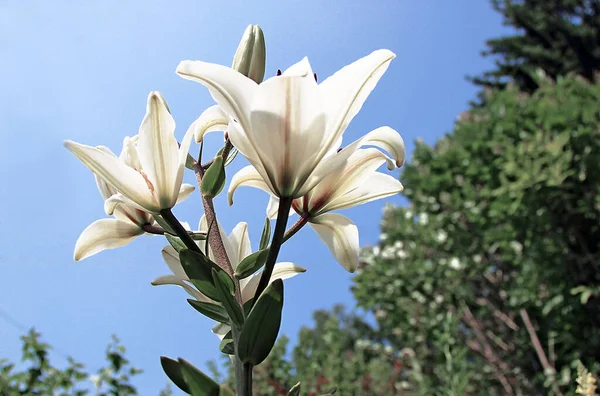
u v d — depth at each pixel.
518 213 1.80
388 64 0.36
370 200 0.43
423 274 1.94
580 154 1.83
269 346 0.33
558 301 1.67
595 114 1.87
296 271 0.45
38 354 1.28
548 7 5.14
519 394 1.69
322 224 0.45
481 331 1.84
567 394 1.47
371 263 2.13
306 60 0.36
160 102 0.38
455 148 2.12
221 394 0.30
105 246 0.43
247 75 0.44
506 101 2.10
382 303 2.04
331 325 1.93
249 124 0.34
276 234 0.35
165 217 0.38
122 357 1.40
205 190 0.42
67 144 0.37
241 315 0.35
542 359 1.60
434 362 1.73
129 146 0.42
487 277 1.92
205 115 0.41
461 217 2.03
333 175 0.42
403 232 2.11
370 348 2.03
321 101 0.34
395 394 1.70
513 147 1.81
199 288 0.36
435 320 1.81
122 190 0.38
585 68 4.88
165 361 0.32
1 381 1.24
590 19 4.99
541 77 2.23
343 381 1.72
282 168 0.35
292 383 1.67
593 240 1.85
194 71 0.34
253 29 0.45
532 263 1.75
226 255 0.41
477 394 1.70
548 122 1.86
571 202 1.82
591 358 1.59
